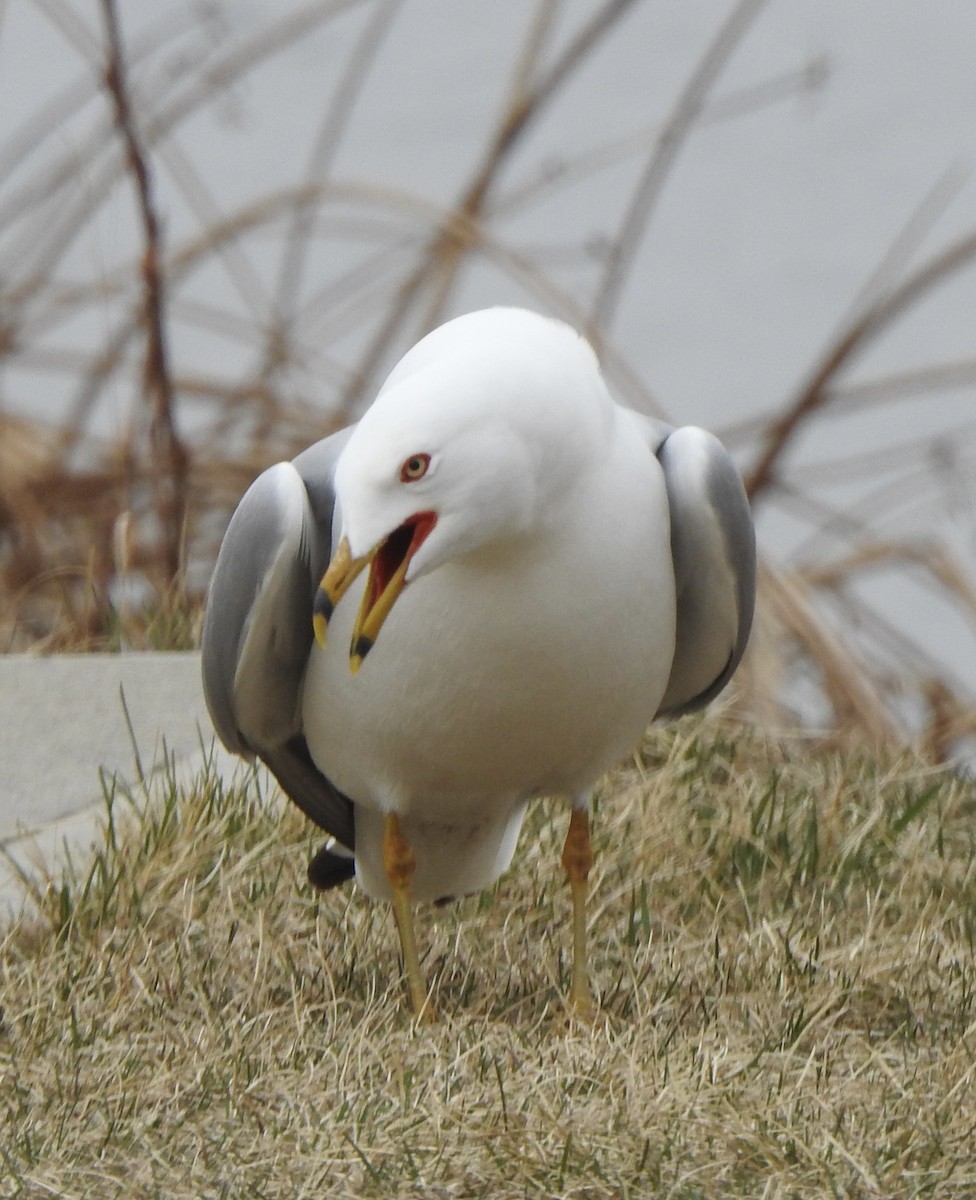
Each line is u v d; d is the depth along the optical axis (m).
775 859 9.98
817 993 8.36
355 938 9.16
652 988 8.60
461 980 8.88
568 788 8.63
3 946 8.70
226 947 8.82
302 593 8.25
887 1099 7.21
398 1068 7.51
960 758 12.02
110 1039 7.87
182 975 8.46
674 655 8.82
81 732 11.31
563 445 7.34
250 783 10.55
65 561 17.08
